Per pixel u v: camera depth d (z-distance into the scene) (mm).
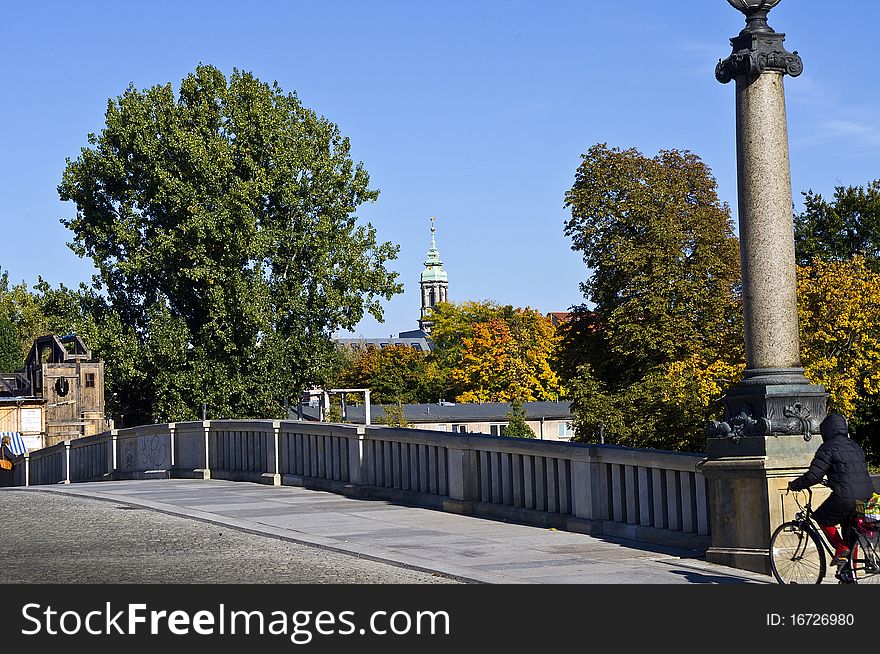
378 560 11984
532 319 103812
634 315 50875
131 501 18344
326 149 56719
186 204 51562
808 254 70750
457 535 13812
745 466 10891
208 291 51281
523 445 15008
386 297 56938
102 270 53812
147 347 51406
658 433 45938
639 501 13234
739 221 11352
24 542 13617
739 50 11297
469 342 102500
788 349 11125
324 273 54375
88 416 47344
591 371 52781
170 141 52344
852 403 46625
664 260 51312
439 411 94562
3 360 80875
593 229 53406
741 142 11289
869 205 70000
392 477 18359
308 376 54656
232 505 17625
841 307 46594
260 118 54281
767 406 10930
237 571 11320
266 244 52281
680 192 53812
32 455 34250
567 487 14414
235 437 23188
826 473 9586
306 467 20859
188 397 52031
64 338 48688
